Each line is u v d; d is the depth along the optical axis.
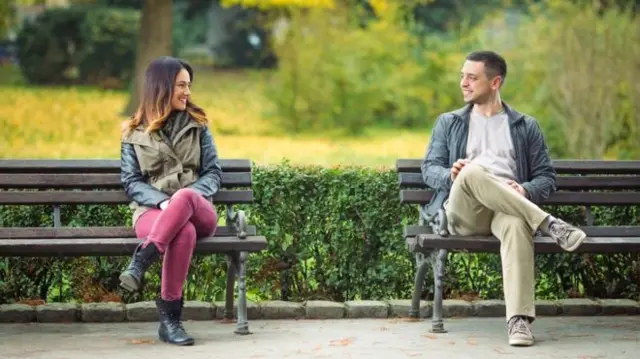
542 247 7.38
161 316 7.23
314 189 8.47
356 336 7.48
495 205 7.20
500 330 7.69
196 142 7.61
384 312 8.25
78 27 37.59
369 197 8.47
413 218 8.51
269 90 27.17
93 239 7.34
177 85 7.57
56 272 8.34
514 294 7.13
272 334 7.53
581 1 20.38
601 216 8.70
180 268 7.10
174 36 44.44
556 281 8.78
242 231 7.32
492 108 7.93
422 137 26.44
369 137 26.36
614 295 8.72
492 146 7.86
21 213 8.26
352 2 29.06
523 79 22.05
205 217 7.24
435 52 28.66
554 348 7.07
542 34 21.47
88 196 7.78
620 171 8.37
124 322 8.00
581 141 19.39
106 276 8.39
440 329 7.57
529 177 7.89
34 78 37.50
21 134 24.42
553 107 19.83
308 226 8.47
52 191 7.77
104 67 37.47
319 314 8.19
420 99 28.12
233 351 6.95
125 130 7.58
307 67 26.75
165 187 7.46
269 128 26.98
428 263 7.80
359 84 26.73
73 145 23.06
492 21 27.34
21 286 8.32
